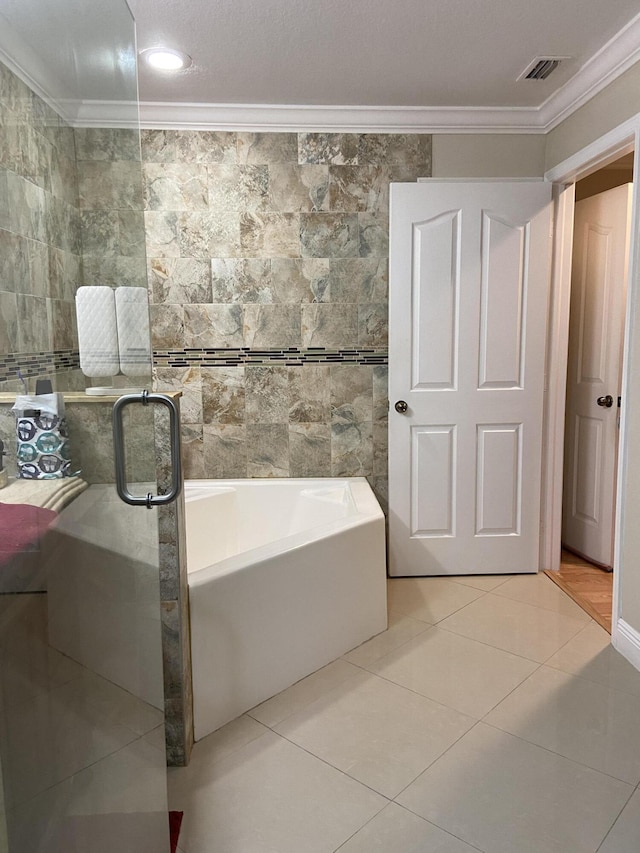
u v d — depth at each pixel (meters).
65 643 0.92
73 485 0.94
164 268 3.13
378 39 2.31
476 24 2.20
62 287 0.91
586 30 2.26
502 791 1.73
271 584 2.17
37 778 0.83
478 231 3.06
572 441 3.70
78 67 0.96
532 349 3.17
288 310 3.19
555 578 3.27
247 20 2.15
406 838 1.58
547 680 2.29
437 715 2.09
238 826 1.62
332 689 2.26
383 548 2.67
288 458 3.30
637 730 1.99
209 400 3.24
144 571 1.28
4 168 0.74
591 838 1.56
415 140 3.11
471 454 3.23
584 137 2.74
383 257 3.17
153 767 1.35
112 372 1.10
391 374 3.16
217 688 2.03
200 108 2.95
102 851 1.05
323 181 3.11
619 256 3.26
